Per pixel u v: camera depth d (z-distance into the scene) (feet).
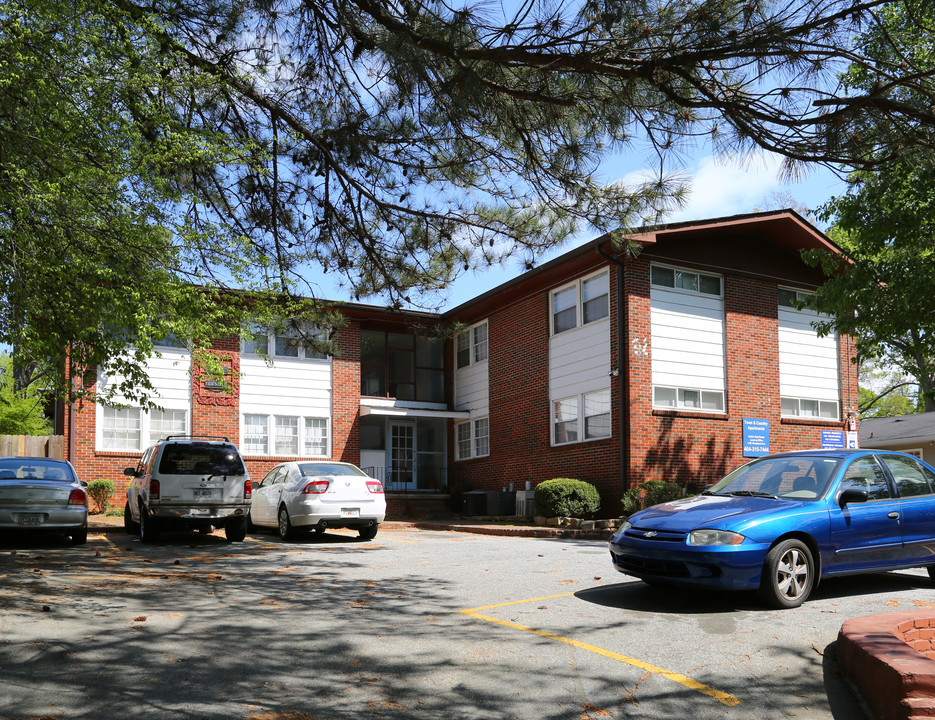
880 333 53.52
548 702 17.29
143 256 30.32
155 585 30.66
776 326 72.95
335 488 49.83
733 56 19.60
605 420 67.21
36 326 30.66
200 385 77.36
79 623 23.68
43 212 28.37
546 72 22.95
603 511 66.13
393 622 24.44
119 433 73.61
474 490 86.07
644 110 22.77
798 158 20.76
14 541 47.06
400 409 85.76
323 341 38.09
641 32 20.12
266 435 80.48
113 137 29.78
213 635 22.62
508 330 82.17
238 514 47.98
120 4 26.89
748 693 17.84
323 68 27.55
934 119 19.12
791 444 72.18
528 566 36.78
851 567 27.94
